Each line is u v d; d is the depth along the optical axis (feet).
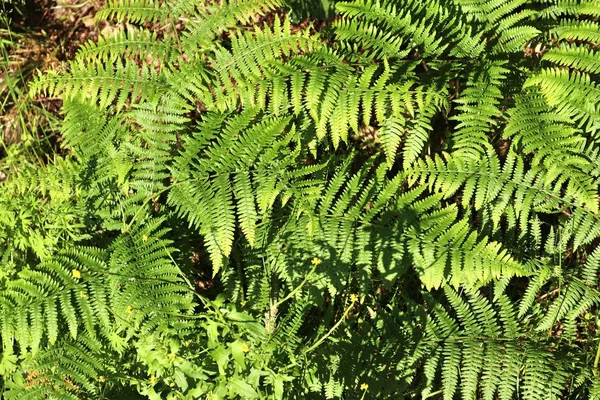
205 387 7.03
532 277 7.88
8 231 7.68
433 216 7.57
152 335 7.13
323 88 7.62
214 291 8.21
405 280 8.16
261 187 7.52
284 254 7.68
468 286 7.56
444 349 7.64
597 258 7.78
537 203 7.73
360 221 7.62
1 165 8.74
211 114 7.84
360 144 8.43
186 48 8.09
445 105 7.75
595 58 7.61
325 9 8.59
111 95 7.86
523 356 7.59
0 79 8.91
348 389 7.57
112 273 7.40
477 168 7.72
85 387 7.48
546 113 7.66
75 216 7.82
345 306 7.97
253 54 7.91
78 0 9.00
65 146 8.24
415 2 7.99
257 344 7.24
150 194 7.78
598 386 7.52
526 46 8.16
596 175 7.72
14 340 7.79
